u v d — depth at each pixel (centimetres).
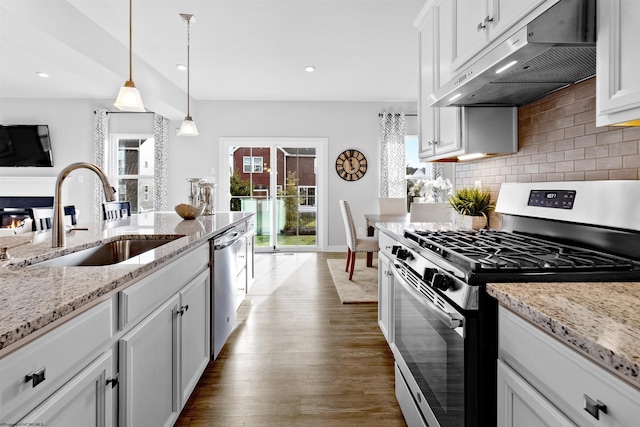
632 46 89
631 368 50
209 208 341
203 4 297
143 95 434
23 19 247
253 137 609
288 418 169
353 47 388
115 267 112
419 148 242
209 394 188
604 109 99
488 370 97
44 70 450
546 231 152
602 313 71
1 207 561
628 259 112
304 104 612
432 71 209
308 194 627
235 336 263
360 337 261
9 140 566
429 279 123
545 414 73
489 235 166
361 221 623
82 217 582
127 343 104
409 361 154
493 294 91
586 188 129
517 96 167
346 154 618
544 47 108
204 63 435
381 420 167
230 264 252
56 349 74
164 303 139
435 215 408
